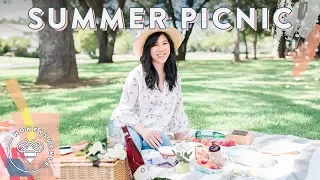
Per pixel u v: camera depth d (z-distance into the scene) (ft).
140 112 8.46
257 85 23.80
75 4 38.37
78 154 6.75
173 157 7.70
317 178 7.11
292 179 7.09
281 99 19.24
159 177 7.09
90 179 6.38
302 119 15.11
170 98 8.50
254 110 16.84
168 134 9.62
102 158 6.48
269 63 36.37
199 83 24.98
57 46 25.85
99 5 38.93
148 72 8.16
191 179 7.20
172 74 8.39
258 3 37.50
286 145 9.25
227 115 15.99
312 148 8.89
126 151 7.14
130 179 7.19
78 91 22.63
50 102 19.26
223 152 8.38
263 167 7.69
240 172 7.36
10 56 40.01
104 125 14.56
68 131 13.70
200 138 9.75
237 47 38.70
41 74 25.80
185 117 9.09
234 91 21.74
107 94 21.36
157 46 8.04
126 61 40.88
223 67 34.19
